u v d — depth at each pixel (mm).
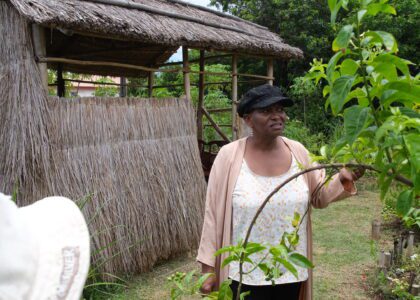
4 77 3844
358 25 1159
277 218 2162
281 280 2139
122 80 8141
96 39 6570
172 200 4844
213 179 2291
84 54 7055
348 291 4102
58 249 879
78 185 3941
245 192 2174
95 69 7617
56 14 3598
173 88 11898
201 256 2268
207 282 2248
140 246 4461
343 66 1228
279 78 14758
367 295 4020
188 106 5281
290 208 2168
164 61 7527
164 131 4898
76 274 832
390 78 1196
